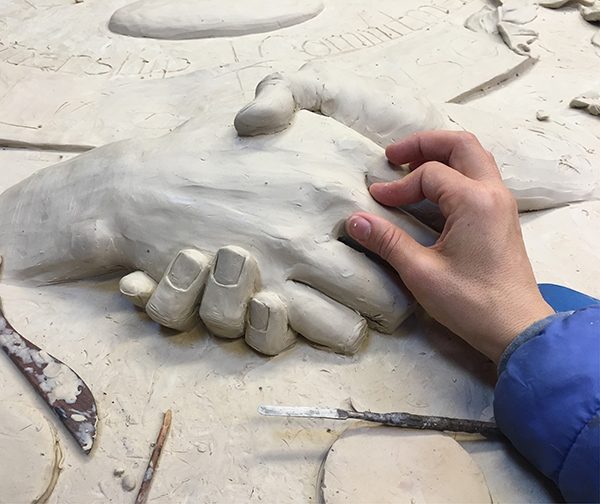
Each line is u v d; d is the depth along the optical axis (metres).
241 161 0.36
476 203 0.32
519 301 0.31
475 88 0.55
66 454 0.31
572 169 0.46
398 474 0.29
